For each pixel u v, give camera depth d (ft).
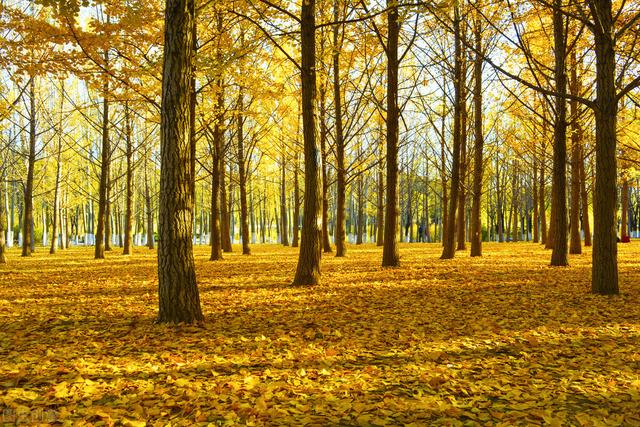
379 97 70.33
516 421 11.28
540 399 12.82
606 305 26.12
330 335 20.61
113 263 61.57
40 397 12.59
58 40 39.27
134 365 16.02
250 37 49.21
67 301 30.04
